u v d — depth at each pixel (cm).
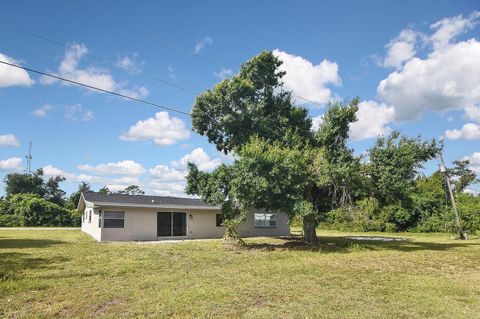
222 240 2247
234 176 1808
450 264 1334
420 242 2306
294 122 2162
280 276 1050
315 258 1451
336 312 700
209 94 2012
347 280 1002
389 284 959
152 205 2317
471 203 3706
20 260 1284
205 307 722
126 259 1352
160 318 657
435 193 3719
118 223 2231
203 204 2598
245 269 1164
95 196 2509
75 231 2991
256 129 2044
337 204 1986
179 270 1141
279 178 1698
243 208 1817
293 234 2978
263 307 728
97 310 701
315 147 2012
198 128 2114
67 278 984
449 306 750
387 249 1811
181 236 2467
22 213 3953
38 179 6181
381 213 3472
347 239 2495
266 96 2111
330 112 1931
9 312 682
